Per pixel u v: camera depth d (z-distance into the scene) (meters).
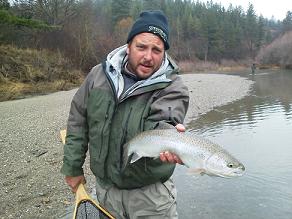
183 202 2.60
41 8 14.08
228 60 31.92
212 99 8.42
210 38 31.61
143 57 1.08
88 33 14.41
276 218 2.38
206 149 0.93
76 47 13.44
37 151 3.69
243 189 2.81
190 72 23.86
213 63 29.52
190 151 0.95
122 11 25.17
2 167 3.22
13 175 3.03
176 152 0.97
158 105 1.05
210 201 2.61
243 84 12.52
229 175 0.91
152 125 1.05
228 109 7.07
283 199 2.64
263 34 37.19
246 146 4.21
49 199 2.61
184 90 1.09
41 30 12.41
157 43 1.08
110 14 25.11
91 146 1.17
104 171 1.16
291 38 28.23
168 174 1.14
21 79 9.51
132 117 1.08
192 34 31.48
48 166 3.25
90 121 1.15
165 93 1.07
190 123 5.70
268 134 4.82
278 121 5.70
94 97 1.13
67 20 14.20
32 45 12.18
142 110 1.08
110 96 1.11
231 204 2.56
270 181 2.97
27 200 2.59
